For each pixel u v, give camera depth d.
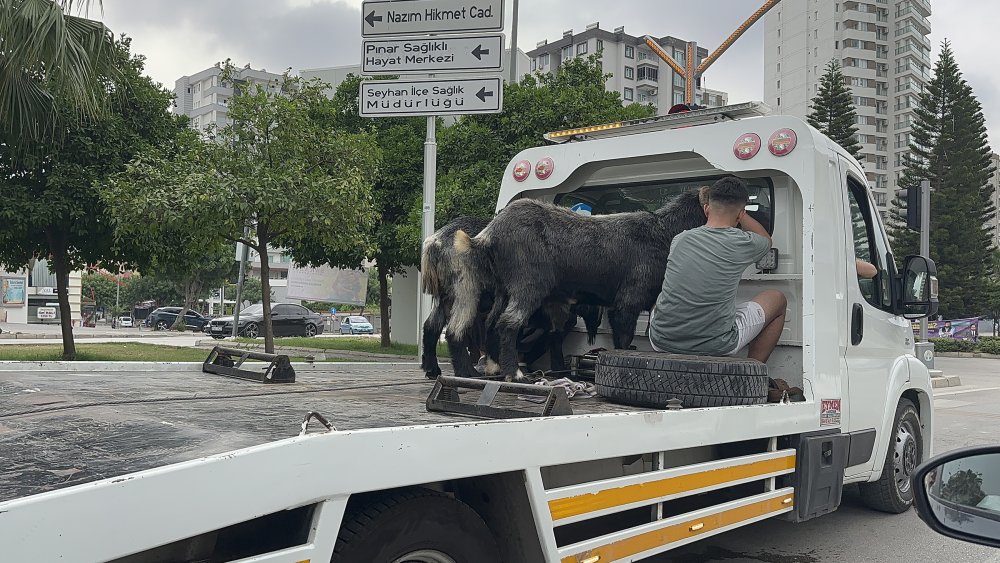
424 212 7.84
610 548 3.13
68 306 14.73
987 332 57.31
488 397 3.10
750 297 5.00
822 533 5.78
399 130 18.95
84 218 13.48
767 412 3.99
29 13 8.82
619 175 5.63
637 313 4.68
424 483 2.54
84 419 2.87
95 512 1.80
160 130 14.44
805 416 4.36
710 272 4.24
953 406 14.61
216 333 32.28
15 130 10.91
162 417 2.95
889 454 5.84
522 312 4.41
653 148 5.14
